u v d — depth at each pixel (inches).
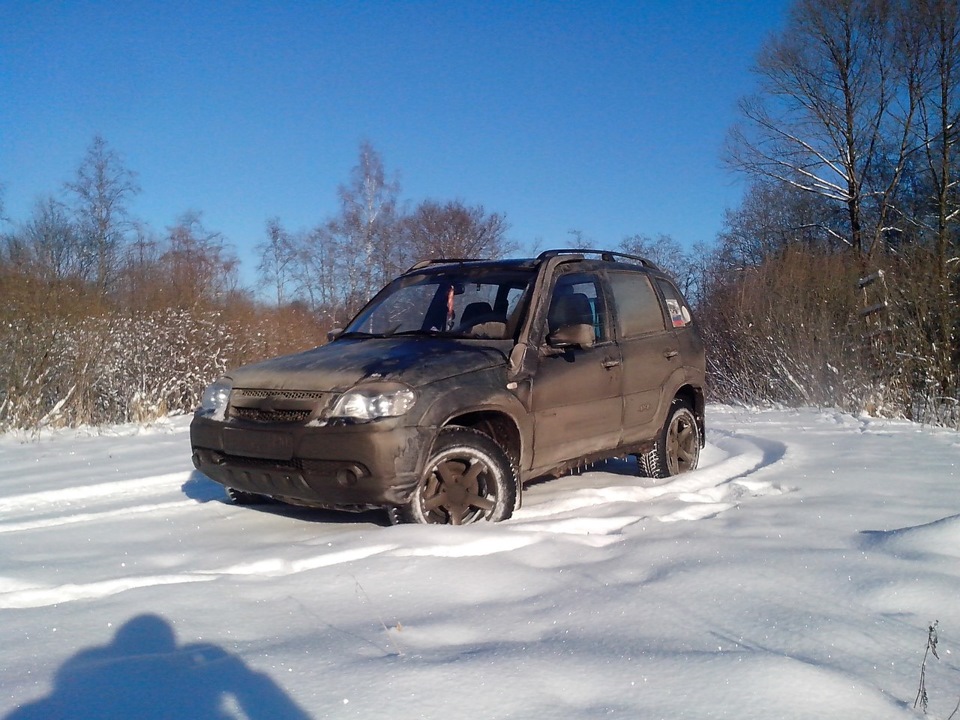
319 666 102.0
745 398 541.6
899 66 1015.0
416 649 108.1
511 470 186.2
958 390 423.2
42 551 166.7
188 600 127.6
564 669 101.3
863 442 319.9
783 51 1085.8
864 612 123.3
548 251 227.5
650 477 249.6
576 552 153.7
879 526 176.4
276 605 126.2
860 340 487.8
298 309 633.6
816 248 663.8
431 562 143.5
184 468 270.7
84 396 424.5
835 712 93.0
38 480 261.0
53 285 439.2
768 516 185.5
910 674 104.0
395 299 232.2
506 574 139.1
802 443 320.2
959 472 247.3
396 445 166.1
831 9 1043.9
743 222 1208.8
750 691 96.0
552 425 203.5
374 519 189.5
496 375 189.5
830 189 1109.1
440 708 91.9
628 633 114.1
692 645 110.2
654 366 243.4
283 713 90.6
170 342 470.0
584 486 234.5
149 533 181.8
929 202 1005.8
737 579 135.2
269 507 207.3
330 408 170.2
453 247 1322.6
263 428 175.3
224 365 488.1
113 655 108.0
